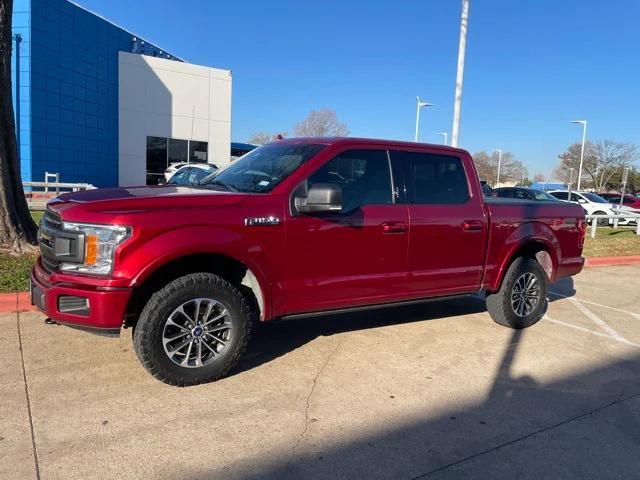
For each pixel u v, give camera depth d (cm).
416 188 517
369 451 333
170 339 394
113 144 2733
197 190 447
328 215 452
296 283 442
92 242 371
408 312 670
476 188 563
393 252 493
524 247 614
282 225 428
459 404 405
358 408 390
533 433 367
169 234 381
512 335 592
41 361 445
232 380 429
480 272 562
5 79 741
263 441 338
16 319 547
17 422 346
